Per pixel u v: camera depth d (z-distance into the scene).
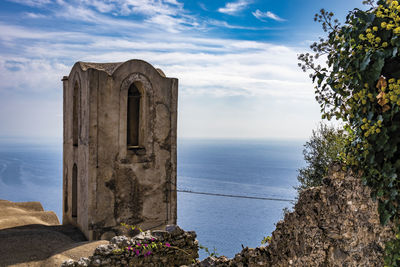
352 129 3.54
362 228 3.53
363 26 3.24
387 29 3.04
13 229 12.19
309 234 4.07
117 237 7.18
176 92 15.31
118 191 13.74
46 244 10.96
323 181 3.99
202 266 5.66
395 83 3.03
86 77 13.30
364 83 3.26
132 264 6.91
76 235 13.27
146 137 14.55
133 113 14.89
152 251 7.06
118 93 13.73
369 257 3.43
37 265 9.56
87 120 13.17
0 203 15.31
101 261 6.76
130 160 14.06
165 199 14.98
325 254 3.86
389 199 3.20
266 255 4.69
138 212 14.25
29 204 16.00
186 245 7.45
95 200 13.18
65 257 9.82
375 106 3.21
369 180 3.41
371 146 3.26
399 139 3.06
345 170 3.73
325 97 3.68
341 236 3.73
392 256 3.19
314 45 3.67
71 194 14.67
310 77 3.72
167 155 15.09
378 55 3.10
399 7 3.02
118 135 13.77
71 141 14.95
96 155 13.23
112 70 13.89
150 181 14.59
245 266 5.04
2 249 10.13
